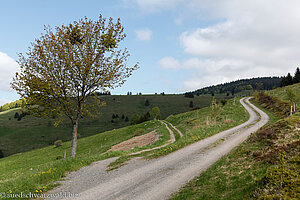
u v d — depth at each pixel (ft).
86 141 209.87
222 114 169.58
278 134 47.06
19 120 508.12
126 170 45.93
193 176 37.47
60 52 57.21
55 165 50.08
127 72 65.51
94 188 36.14
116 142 162.91
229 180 31.55
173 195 30.17
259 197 22.29
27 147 337.11
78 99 62.49
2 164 164.66
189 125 165.78
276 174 25.77
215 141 70.28
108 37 62.59
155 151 66.54
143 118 377.30
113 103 635.25
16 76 54.34
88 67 59.57
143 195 31.24
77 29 61.31
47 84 55.36
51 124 457.27
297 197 20.75
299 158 30.14
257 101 252.83
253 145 47.11
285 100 181.78
